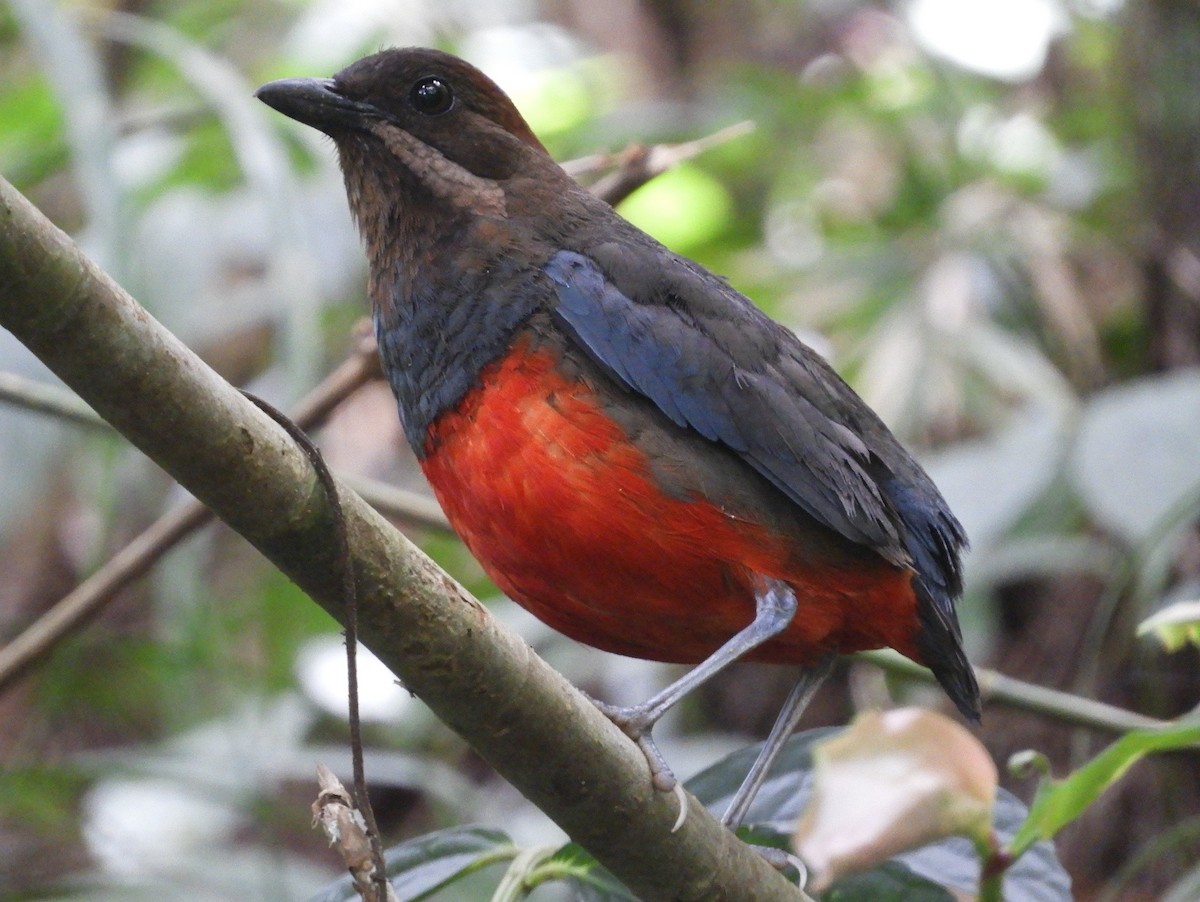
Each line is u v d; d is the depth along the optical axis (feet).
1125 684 36.01
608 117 48.96
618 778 18.43
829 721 41.91
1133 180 39.73
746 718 42.09
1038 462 32.65
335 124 26.09
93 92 31.68
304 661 38.93
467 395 23.73
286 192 31.32
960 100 48.34
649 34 59.31
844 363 41.42
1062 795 15.69
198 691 38.34
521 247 24.61
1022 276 42.11
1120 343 41.63
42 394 27.27
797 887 20.26
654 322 23.81
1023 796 37.42
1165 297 38.47
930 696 39.11
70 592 43.55
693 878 19.13
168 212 38.73
